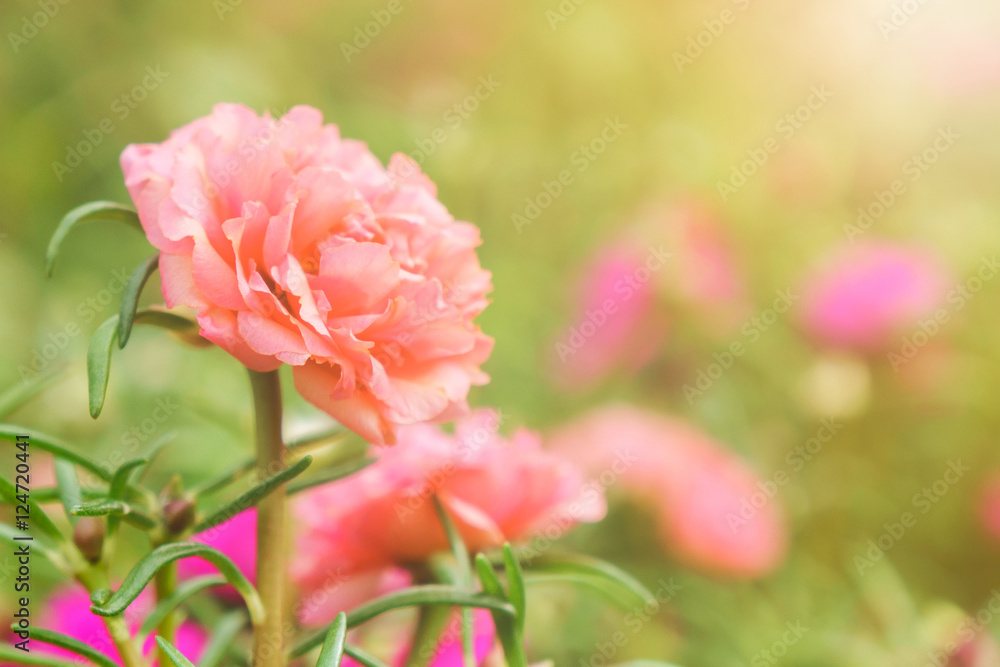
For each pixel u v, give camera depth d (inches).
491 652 11.5
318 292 10.5
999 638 16.0
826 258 22.9
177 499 11.0
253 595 10.7
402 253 10.8
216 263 10.4
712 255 24.0
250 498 10.4
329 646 10.2
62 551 10.8
